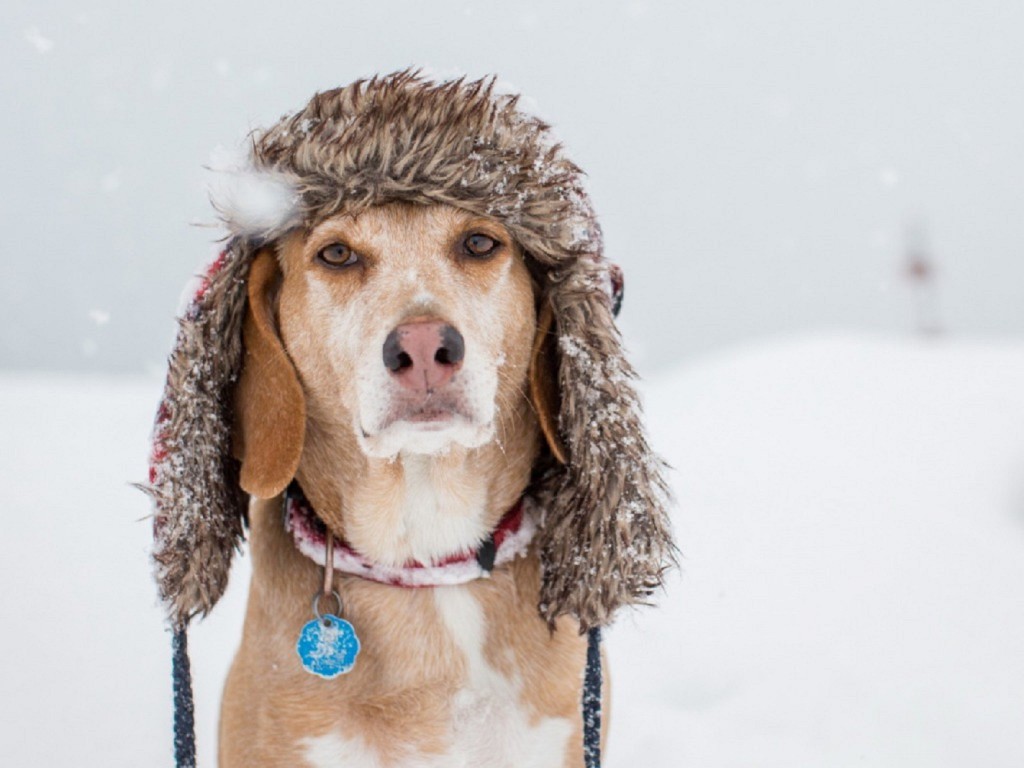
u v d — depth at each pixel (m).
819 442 8.66
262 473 2.40
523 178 2.40
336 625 2.40
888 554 5.65
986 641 4.47
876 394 9.98
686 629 4.66
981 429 8.60
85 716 3.98
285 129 2.43
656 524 2.42
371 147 2.34
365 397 2.31
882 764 3.54
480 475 2.51
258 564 2.56
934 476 7.74
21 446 8.44
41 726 3.89
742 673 4.22
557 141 2.50
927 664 4.22
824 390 10.32
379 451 2.31
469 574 2.49
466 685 2.46
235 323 2.43
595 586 2.40
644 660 4.41
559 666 2.53
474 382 2.30
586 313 2.41
